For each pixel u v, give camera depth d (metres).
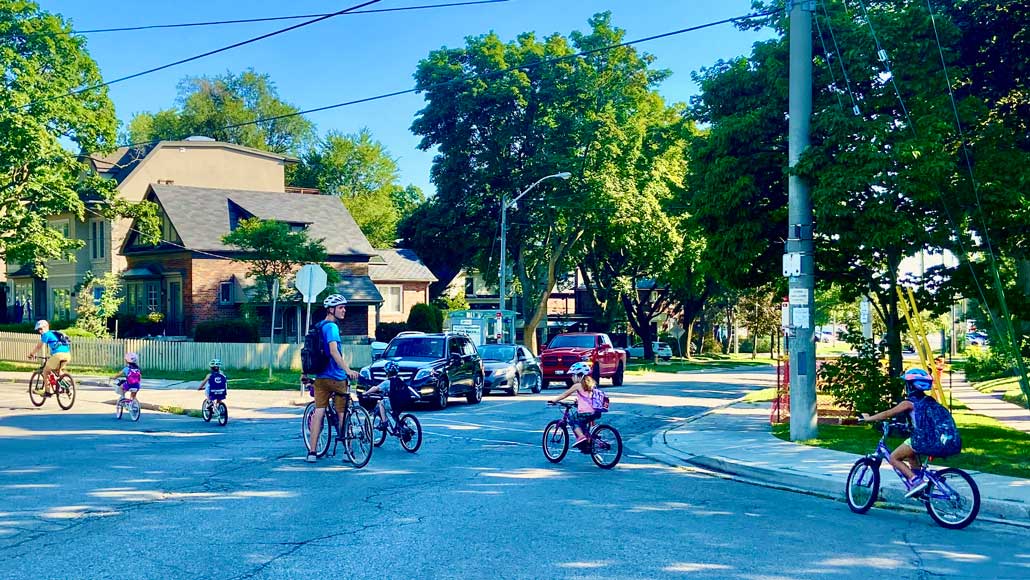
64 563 7.06
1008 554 8.02
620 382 35.25
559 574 6.96
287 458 13.01
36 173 35.53
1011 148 15.30
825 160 14.47
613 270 60.59
